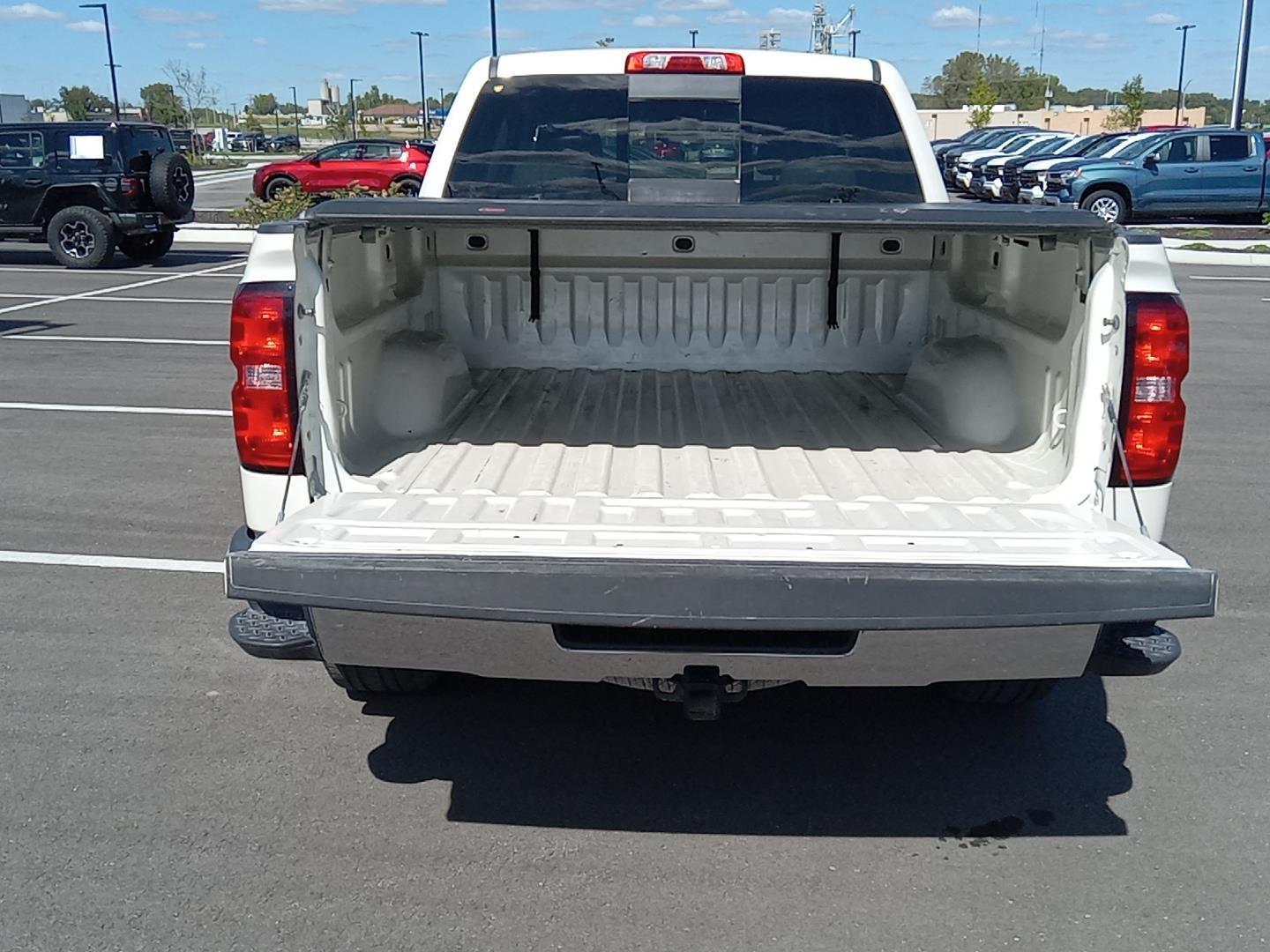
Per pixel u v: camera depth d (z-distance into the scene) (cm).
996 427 418
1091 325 342
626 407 470
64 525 611
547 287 511
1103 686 455
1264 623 510
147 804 366
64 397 890
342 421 371
